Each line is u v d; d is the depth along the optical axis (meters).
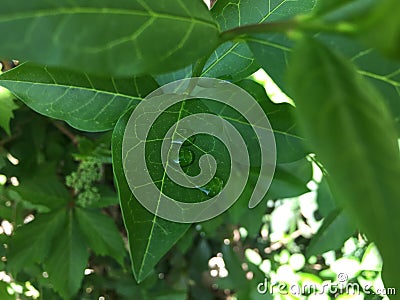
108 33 0.13
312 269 0.38
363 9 0.11
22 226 0.34
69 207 0.35
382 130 0.11
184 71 0.20
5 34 0.11
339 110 0.11
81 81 0.20
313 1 0.19
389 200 0.10
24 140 0.37
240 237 0.45
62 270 0.35
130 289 0.41
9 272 0.35
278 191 0.30
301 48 0.12
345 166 0.10
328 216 0.30
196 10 0.15
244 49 0.20
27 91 0.20
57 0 0.12
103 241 0.35
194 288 0.47
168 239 0.18
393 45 0.10
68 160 0.38
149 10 0.14
